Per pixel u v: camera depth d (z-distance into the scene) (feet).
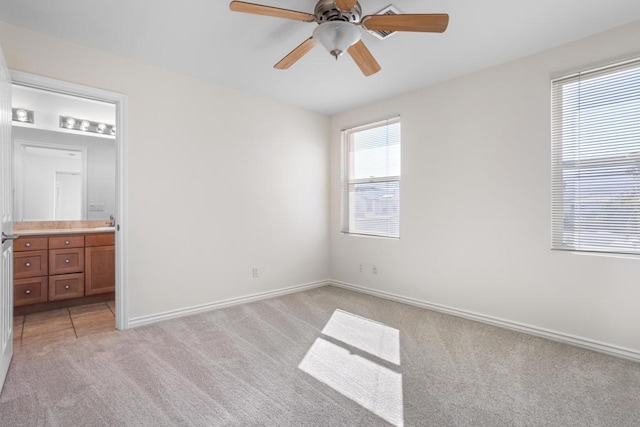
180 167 10.26
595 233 8.04
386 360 7.40
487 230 9.78
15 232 11.37
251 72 10.18
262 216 12.39
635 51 7.40
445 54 8.89
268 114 12.51
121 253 9.18
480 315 9.92
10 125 7.04
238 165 11.67
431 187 11.10
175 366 7.05
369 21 5.87
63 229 13.15
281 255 13.02
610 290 7.74
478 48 8.56
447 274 10.71
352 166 13.99
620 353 7.56
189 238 10.48
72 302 11.84
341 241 14.29
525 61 9.02
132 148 9.33
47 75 8.00
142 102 9.50
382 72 10.09
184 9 6.95
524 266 9.06
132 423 5.19
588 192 8.14
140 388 6.18
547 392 6.11
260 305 11.59
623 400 5.86
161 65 9.70
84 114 13.61
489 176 9.73
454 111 10.51
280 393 6.06
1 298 5.99
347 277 14.06
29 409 5.50
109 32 7.89
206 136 10.83
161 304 9.90
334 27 6.06
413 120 11.63
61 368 6.93
